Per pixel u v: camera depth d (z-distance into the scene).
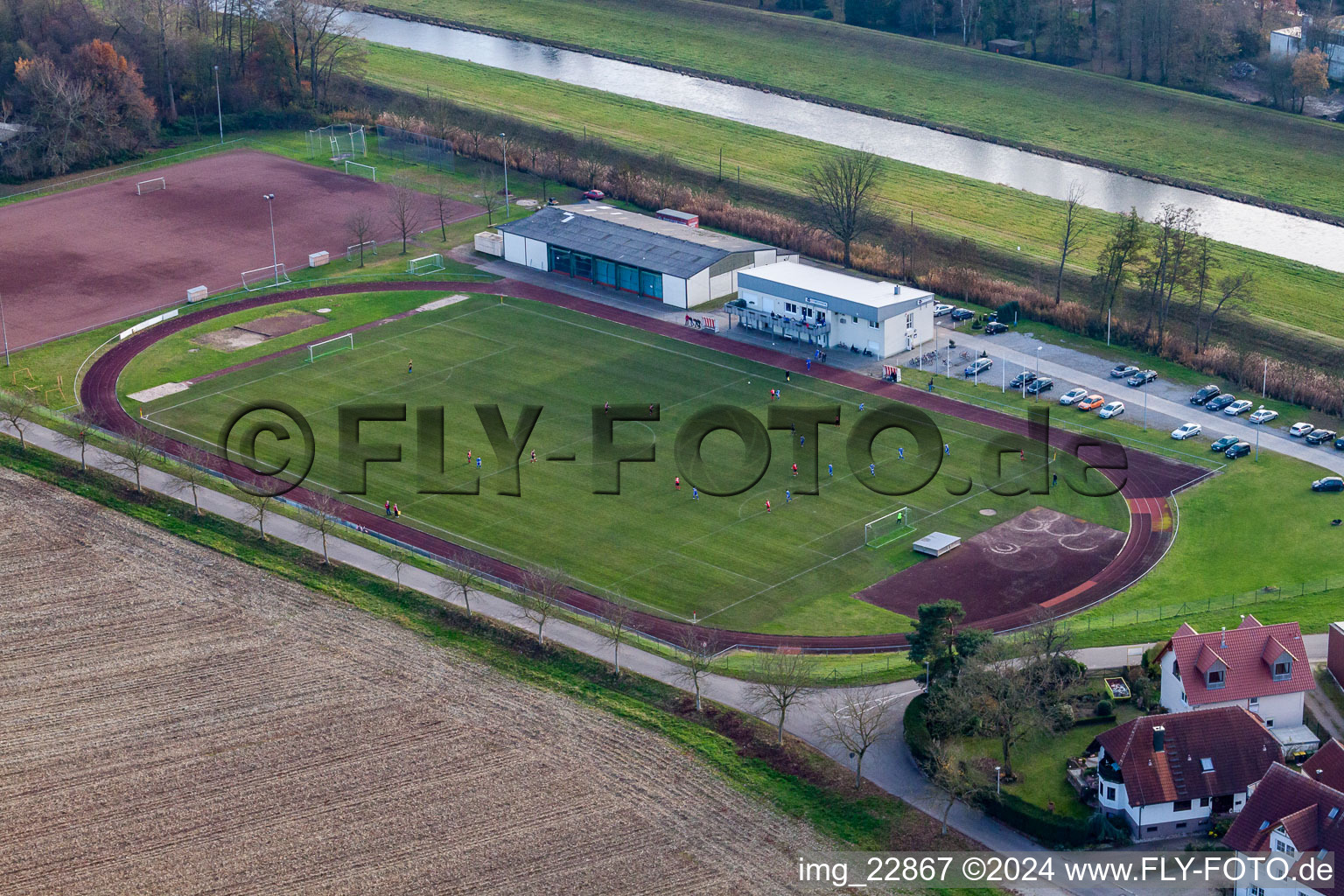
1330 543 188.62
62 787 144.75
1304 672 147.88
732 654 164.88
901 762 146.00
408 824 138.38
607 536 189.25
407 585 177.50
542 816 139.12
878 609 174.12
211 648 166.38
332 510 194.12
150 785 144.62
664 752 148.25
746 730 150.88
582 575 180.62
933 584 179.38
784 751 147.62
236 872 132.75
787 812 139.88
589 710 155.00
